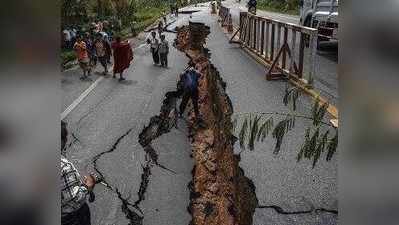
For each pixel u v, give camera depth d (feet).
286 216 16.63
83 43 47.19
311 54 32.37
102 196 20.30
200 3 296.51
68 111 34.45
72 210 10.18
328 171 19.69
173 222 18.15
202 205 19.44
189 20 129.49
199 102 36.63
